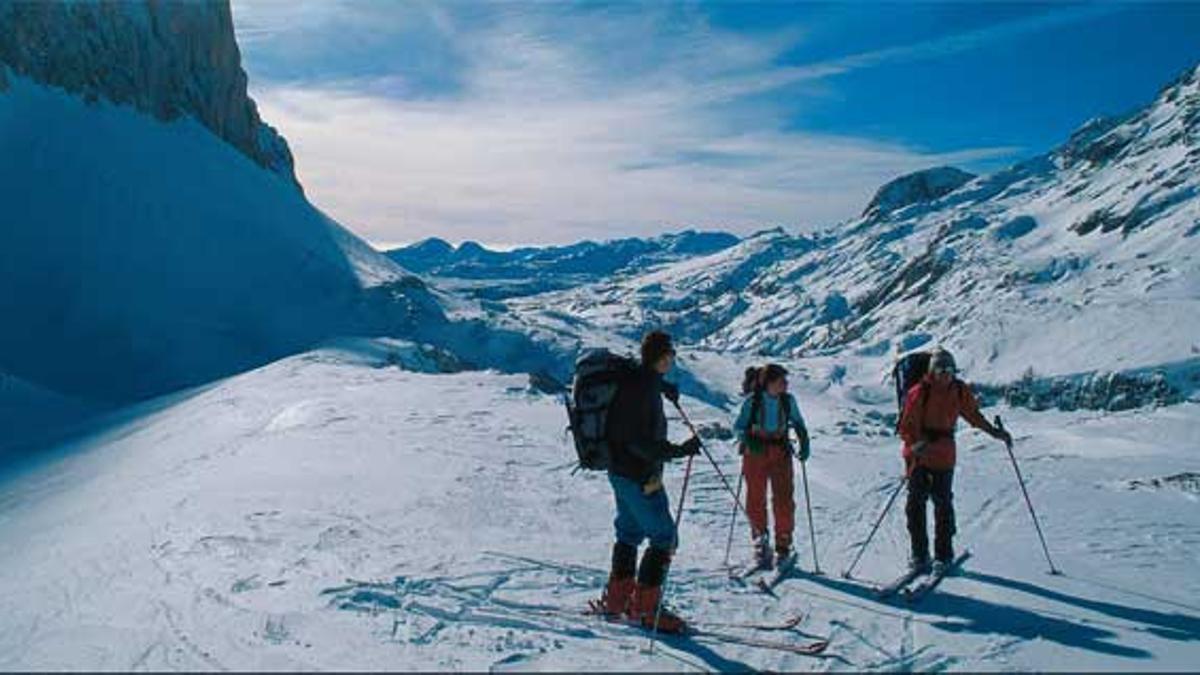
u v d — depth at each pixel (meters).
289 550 8.38
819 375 120.06
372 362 44.28
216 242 90.88
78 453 22.03
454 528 9.76
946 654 6.23
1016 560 9.28
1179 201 179.00
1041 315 103.12
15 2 95.31
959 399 8.40
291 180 132.75
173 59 111.88
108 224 84.69
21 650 5.84
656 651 6.01
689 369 111.44
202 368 71.19
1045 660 6.12
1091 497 13.37
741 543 10.07
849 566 8.93
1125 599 7.75
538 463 14.49
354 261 104.56
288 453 15.05
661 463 6.62
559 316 139.50
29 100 93.38
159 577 7.53
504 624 6.46
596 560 8.72
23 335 69.44
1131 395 77.06
